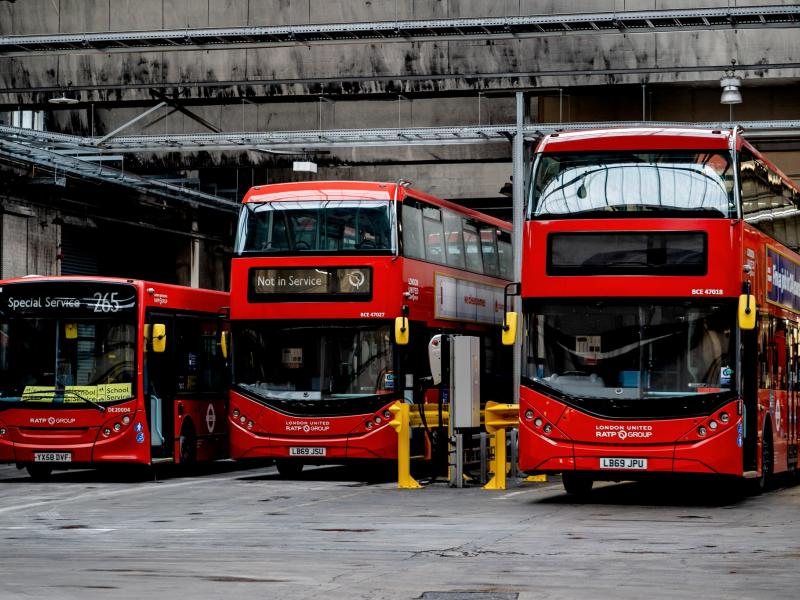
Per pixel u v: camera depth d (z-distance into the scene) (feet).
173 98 137.59
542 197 69.67
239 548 50.08
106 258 149.18
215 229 166.81
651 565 44.47
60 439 89.76
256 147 117.60
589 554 47.73
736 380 67.26
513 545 50.75
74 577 41.42
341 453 87.71
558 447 68.39
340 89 135.95
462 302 100.22
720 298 67.56
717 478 69.05
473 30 109.50
